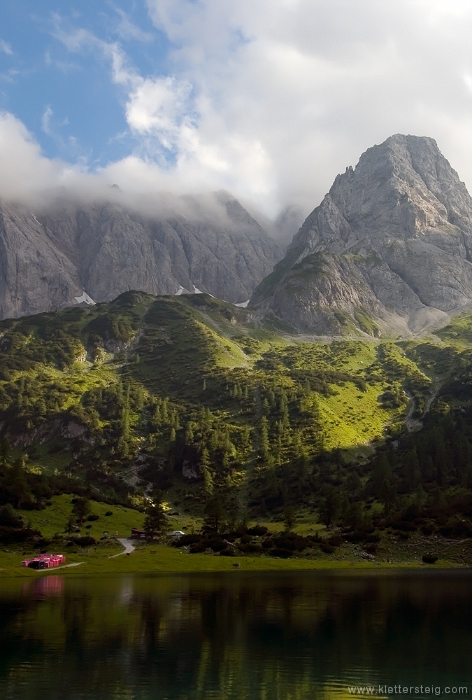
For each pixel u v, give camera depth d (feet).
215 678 192.03
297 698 173.68
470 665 205.57
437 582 432.25
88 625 268.41
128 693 178.60
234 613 298.56
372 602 333.42
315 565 546.67
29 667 203.21
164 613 298.35
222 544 607.37
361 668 202.69
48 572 489.67
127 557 554.05
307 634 250.98
